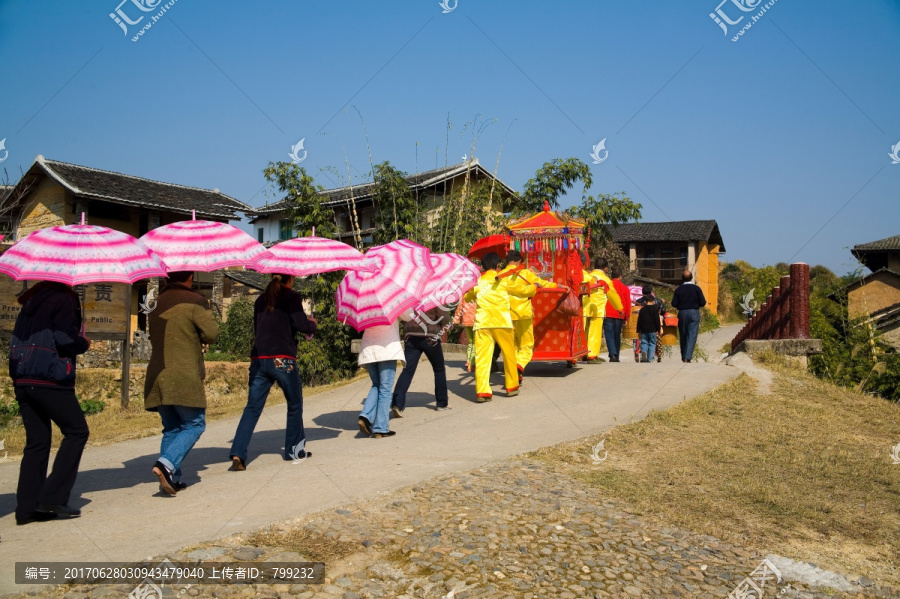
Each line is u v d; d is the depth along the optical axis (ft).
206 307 19.21
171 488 18.15
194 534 15.10
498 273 30.48
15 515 16.30
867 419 27.55
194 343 18.88
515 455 21.61
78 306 17.25
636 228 148.56
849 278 69.10
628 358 55.98
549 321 35.04
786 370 36.47
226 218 85.30
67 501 16.52
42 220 79.46
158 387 18.38
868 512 17.65
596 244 61.31
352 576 13.20
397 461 21.22
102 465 23.36
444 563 13.75
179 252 19.54
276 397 38.04
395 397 27.81
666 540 15.49
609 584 13.25
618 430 24.39
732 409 28.07
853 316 56.29
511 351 30.50
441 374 28.96
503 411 28.30
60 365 16.43
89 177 78.38
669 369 36.09
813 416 27.37
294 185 50.26
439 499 17.31
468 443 23.45
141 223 81.30
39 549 14.25
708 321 126.11
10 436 32.01
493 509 16.70
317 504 16.97
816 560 14.88
